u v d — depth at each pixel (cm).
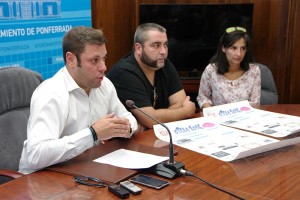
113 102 184
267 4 390
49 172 130
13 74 177
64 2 300
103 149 152
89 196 111
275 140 161
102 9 347
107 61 359
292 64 391
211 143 161
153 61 220
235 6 385
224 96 267
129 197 111
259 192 115
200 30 391
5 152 168
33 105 149
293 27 383
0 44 246
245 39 259
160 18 388
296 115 210
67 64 157
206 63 397
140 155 143
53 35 293
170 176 124
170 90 243
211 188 118
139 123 214
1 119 170
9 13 251
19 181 123
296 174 130
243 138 166
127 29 395
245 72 270
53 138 140
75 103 160
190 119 194
